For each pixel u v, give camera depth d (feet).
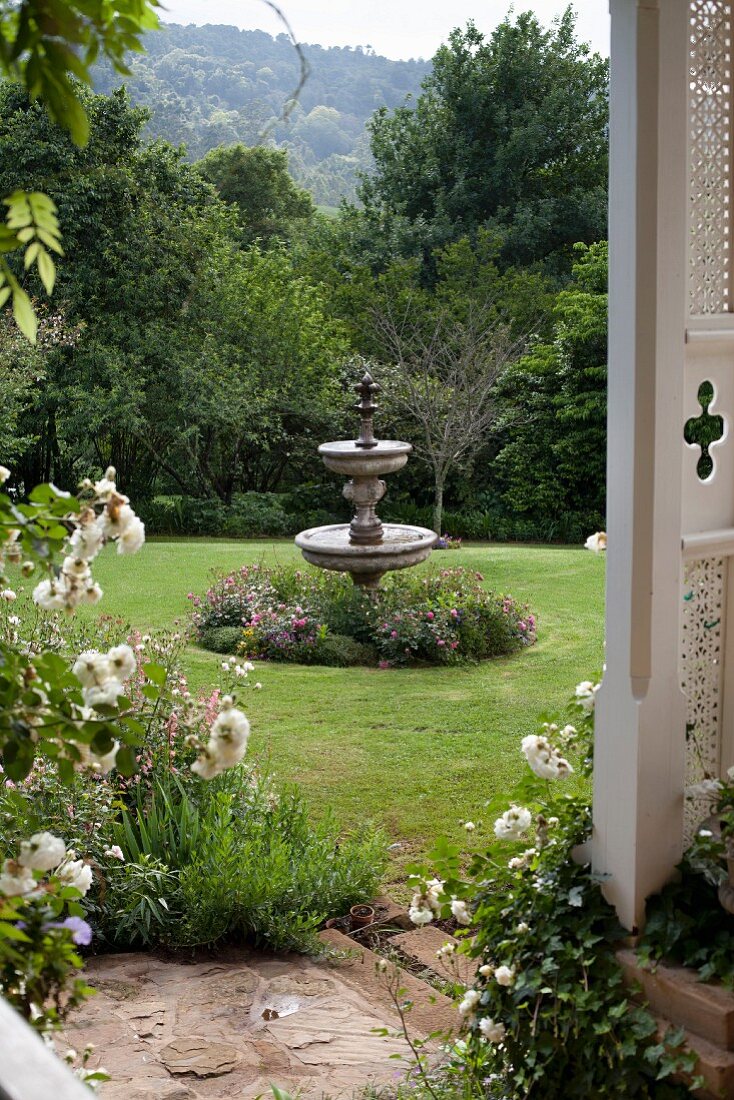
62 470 53.42
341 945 11.20
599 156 76.48
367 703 20.99
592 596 31.78
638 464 6.91
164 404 51.90
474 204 76.64
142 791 13.01
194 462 54.03
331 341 55.83
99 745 4.90
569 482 52.29
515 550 41.96
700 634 7.87
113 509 5.11
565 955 7.06
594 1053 6.80
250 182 79.25
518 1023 7.13
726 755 8.14
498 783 16.29
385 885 13.02
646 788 7.09
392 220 76.18
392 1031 9.31
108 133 51.60
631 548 6.95
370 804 15.55
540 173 77.05
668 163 6.79
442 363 53.31
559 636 27.30
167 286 52.11
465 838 14.26
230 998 9.87
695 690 7.93
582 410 50.44
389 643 24.79
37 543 4.88
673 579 7.17
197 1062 8.59
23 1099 2.07
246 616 26.76
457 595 26.78
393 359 59.00
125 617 28.35
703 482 7.64
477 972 7.84
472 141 77.66
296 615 25.94
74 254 50.24
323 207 83.61
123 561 37.76
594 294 52.95
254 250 58.34
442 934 11.64
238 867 11.33
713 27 7.17
